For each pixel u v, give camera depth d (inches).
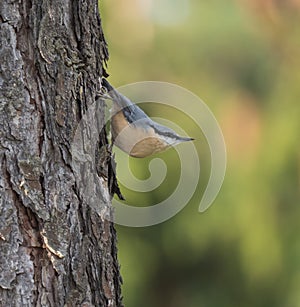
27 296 210.8
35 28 219.1
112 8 443.5
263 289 472.7
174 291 490.3
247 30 443.5
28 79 216.7
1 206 209.9
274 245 455.8
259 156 440.5
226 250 470.0
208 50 442.9
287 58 445.4
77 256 221.1
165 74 442.6
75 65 226.1
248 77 444.8
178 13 446.3
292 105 441.1
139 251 481.7
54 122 219.8
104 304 228.8
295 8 441.1
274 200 448.8
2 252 209.0
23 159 213.3
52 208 216.5
